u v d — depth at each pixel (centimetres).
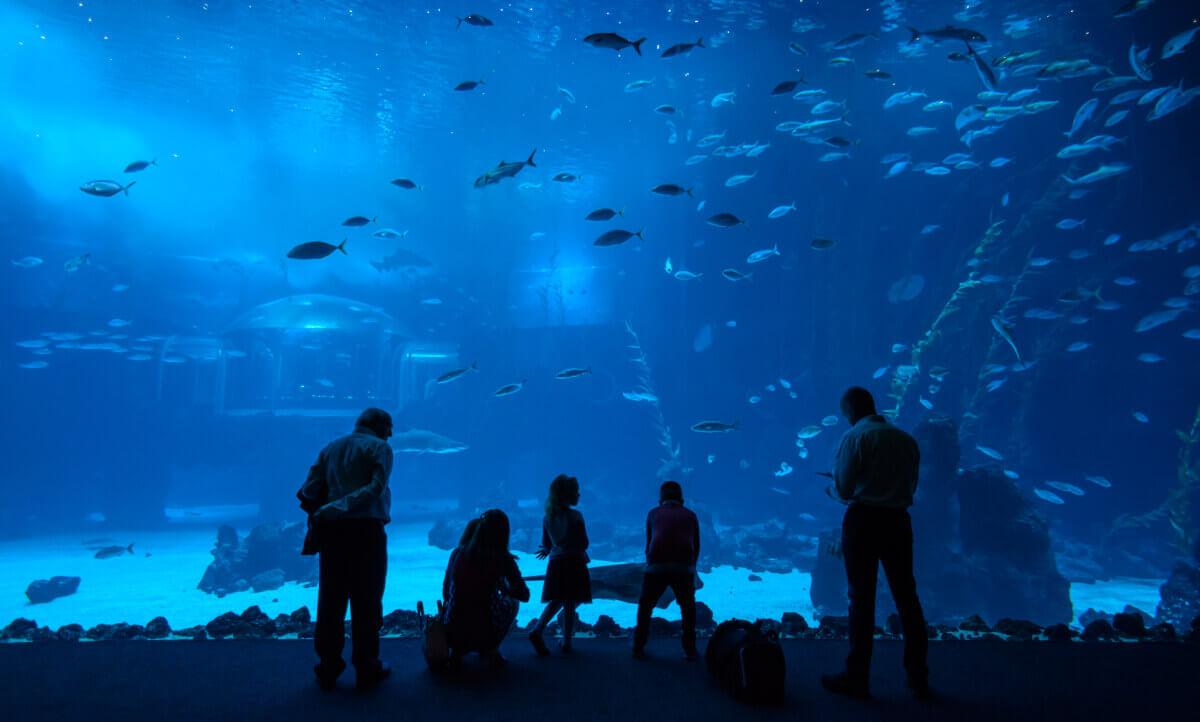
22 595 1603
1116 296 2389
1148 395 2353
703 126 3491
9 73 2991
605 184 4359
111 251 3984
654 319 3912
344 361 3294
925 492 1405
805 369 3231
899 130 3097
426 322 4594
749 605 1488
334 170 4344
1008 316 2439
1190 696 355
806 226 3331
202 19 2453
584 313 4184
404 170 4309
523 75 2911
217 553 1781
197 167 4303
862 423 394
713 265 3709
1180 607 1243
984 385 2411
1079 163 2516
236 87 3103
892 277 3033
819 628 527
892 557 370
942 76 2862
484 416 3438
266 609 1466
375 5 2322
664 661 431
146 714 328
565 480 476
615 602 1416
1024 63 1280
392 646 472
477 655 454
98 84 3100
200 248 4797
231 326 3158
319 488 403
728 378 3494
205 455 3039
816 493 2905
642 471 3491
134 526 3022
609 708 339
